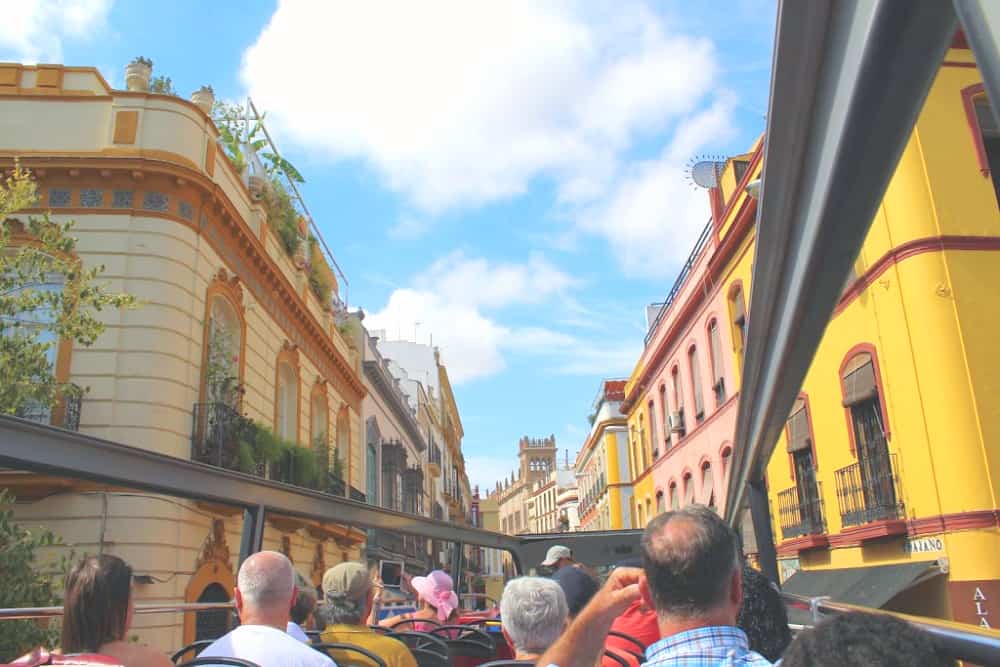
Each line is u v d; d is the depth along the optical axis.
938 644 2.23
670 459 27.98
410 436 42.22
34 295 11.02
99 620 3.11
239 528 15.95
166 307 13.85
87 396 13.16
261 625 3.54
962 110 13.75
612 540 10.74
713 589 2.25
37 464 3.16
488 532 9.25
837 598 13.50
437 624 5.50
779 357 2.88
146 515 12.77
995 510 12.05
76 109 14.59
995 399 12.54
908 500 13.10
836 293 2.24
